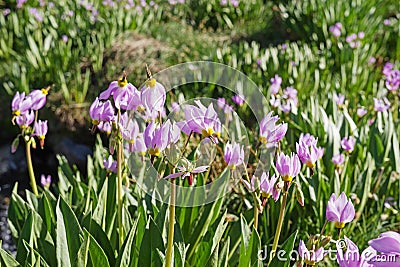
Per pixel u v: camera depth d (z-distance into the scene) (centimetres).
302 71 631
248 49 739
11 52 818
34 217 275
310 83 640
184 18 1011
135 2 1020
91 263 246
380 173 400
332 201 212
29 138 303
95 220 273
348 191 365
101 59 763
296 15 866
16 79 730
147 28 917
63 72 752
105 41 812
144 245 244
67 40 832
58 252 237
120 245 270
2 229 585
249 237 255
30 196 325
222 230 276
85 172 656
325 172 410
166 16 1013
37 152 706
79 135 675
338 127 441
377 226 373
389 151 425
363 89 643
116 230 296
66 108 683
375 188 406
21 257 258
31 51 790
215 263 241
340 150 419
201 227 303
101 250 244
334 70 716
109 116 238
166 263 215
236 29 959
